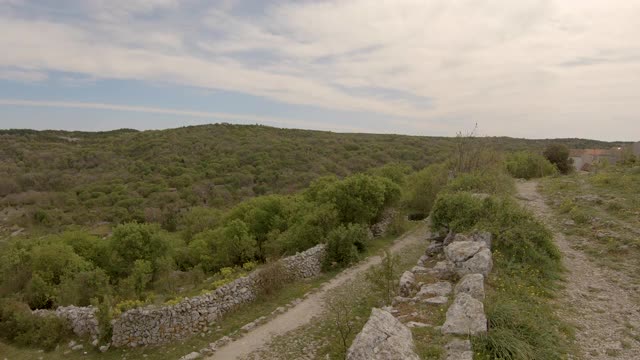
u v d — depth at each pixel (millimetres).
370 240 25594
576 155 57969
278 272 18641
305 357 12000
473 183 25250
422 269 14562
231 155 75688
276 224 29734
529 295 11594
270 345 13250
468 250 13375
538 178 37906
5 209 57375
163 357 13570
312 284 19250
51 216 53250
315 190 34594
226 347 13484
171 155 74438
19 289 21578
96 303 16766
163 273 23734
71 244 26672
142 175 67375
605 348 9344
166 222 52000
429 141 94875
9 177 63156
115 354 14086
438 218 17922
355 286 18047
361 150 82500
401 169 41750
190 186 62938
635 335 9852
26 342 15555
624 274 13648
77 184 64562
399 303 12125
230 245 26719
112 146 80562
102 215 53875
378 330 8625
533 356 8625
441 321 10188
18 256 22828
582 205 21922
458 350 8602
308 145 84125
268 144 82438
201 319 15328
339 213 26781
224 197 58719
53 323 15695
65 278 21000
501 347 8633
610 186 25969
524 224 15312
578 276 13805
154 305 16328
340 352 11352
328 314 15172
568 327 10109
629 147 42344
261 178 66688
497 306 10047
